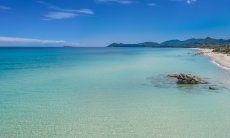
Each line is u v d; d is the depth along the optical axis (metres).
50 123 16.56
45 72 41.78
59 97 23.56
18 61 66.31
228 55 86.94
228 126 15.92
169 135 14.61
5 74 39.00
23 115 18.20
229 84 29.39
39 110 19.42
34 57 87.81
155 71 43.12
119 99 22.77
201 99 22.55
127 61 68.25
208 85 28.83
